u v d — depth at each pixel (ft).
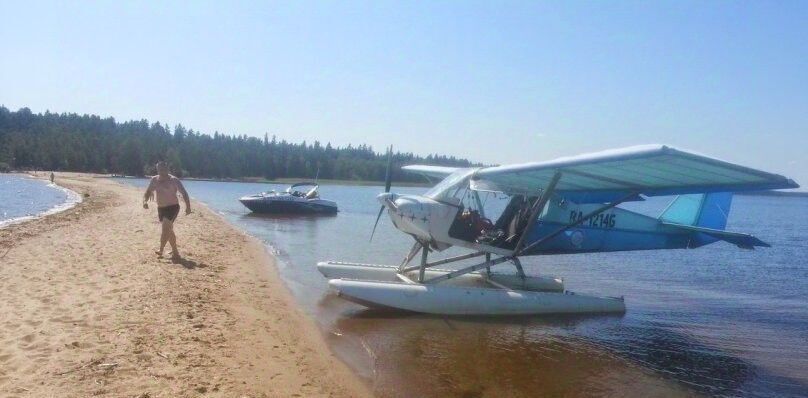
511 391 17.03
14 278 25.43
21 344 16.62
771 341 23.93
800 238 80.89
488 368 19.12
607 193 28.09
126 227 48.96
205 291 26.08
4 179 202.18
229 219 78.18
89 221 54.29
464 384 17.43
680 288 37.45
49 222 52.16
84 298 22.47
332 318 24.93
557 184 28.14
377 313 26.25
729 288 37.65
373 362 19.13
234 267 34.04
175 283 26.76
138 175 288.92
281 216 86.84
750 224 112.06
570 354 21.16
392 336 22.53
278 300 26.78
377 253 47.03
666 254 56.18
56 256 31.76
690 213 33.45
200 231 52.08
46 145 291.79
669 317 28.30
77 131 334.85
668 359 21.09
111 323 19.30
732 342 23.63
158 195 32.73
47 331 17.90
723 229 34.09
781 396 17.66
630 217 31.99
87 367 15.12
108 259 31.65
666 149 19.47
